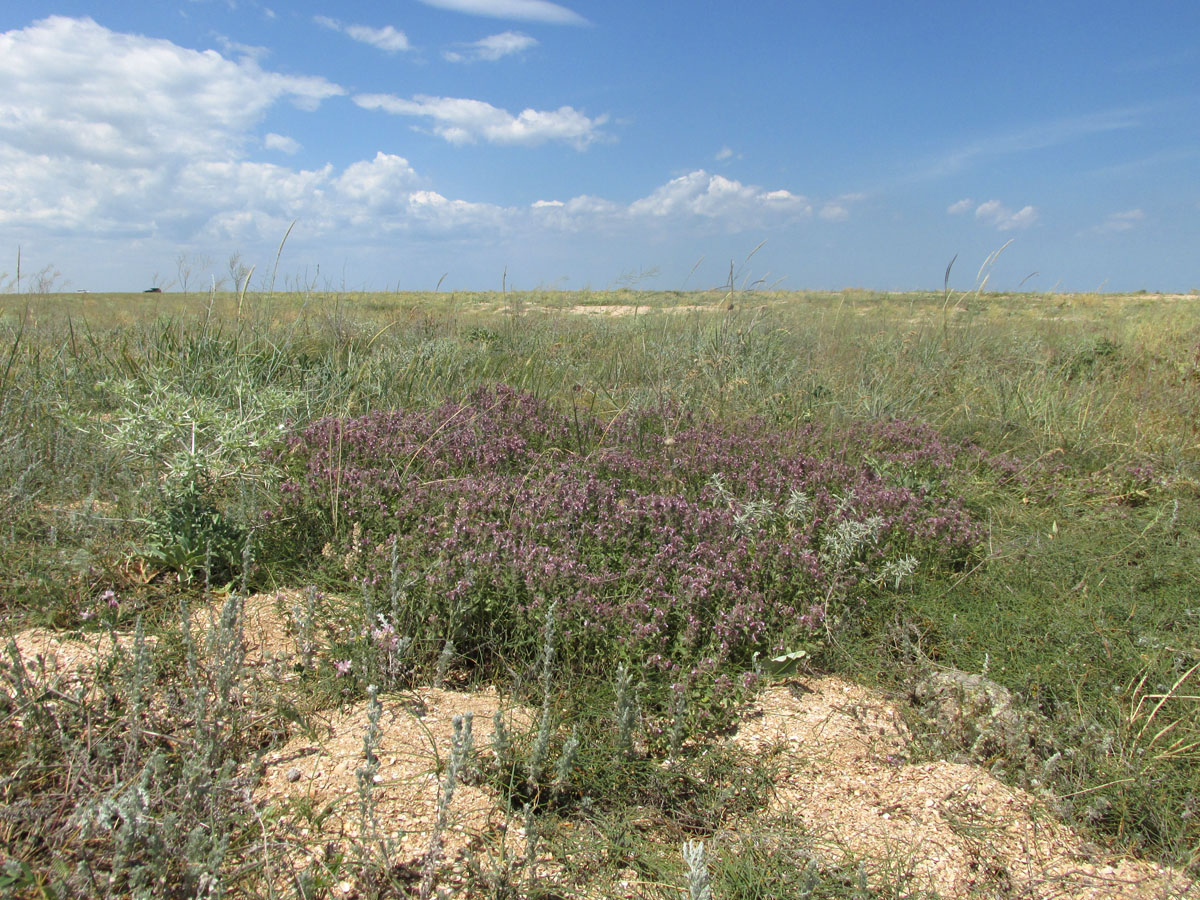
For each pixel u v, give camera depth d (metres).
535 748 2.20
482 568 3.16
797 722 2.79
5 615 3.01
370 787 1.93
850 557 3.73
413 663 2.92
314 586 3.11
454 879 1.92
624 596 3.27
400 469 4.54
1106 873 2.14
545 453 5.13
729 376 7.68
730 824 2.26
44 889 1.71
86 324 7.95
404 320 10.21
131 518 3.62
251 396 4.07
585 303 16.08
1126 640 3.25
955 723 2.76
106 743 2.20
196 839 1.71
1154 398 7.36
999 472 5.42
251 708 2.50
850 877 2.04
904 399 7.38
